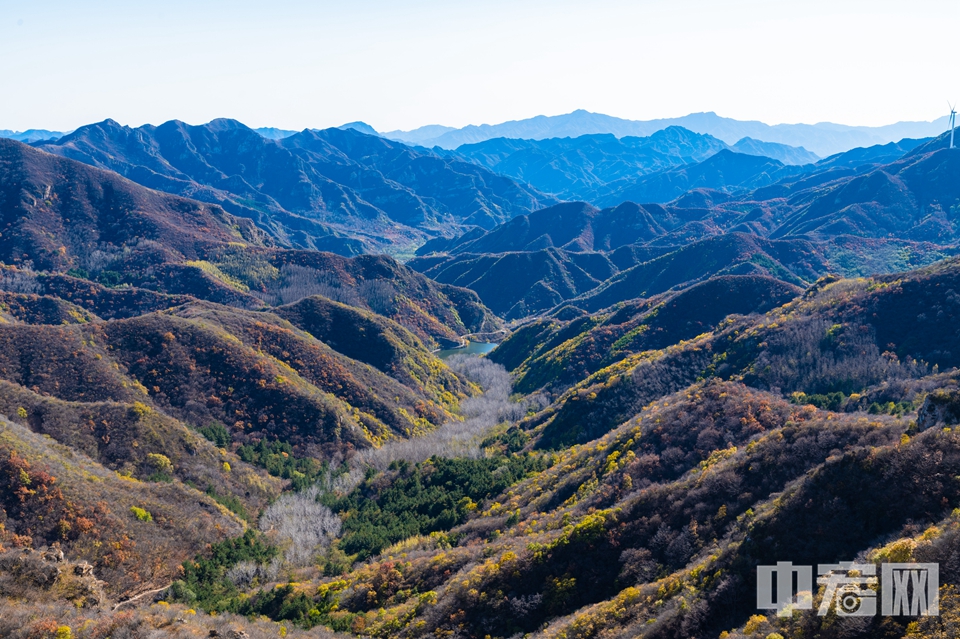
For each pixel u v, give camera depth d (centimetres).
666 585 6825
